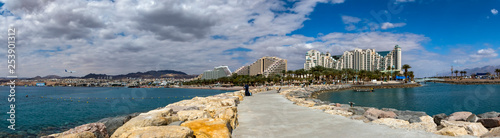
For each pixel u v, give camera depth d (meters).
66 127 24.69
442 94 77.94
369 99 61.53
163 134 5.36
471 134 7.41
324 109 14.63
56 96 91.12
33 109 43.56
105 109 42.34
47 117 31.81
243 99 23.94
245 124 10.01
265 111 14.17
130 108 43.84
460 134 7.34
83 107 46.59
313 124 9.86
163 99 68.25
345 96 71.12
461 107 43.19
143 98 72.19
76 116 33.09
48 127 24.50
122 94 107.25
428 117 11.30
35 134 21.31
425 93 83.94
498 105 45.78
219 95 23.47
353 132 8.33
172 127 5.86
